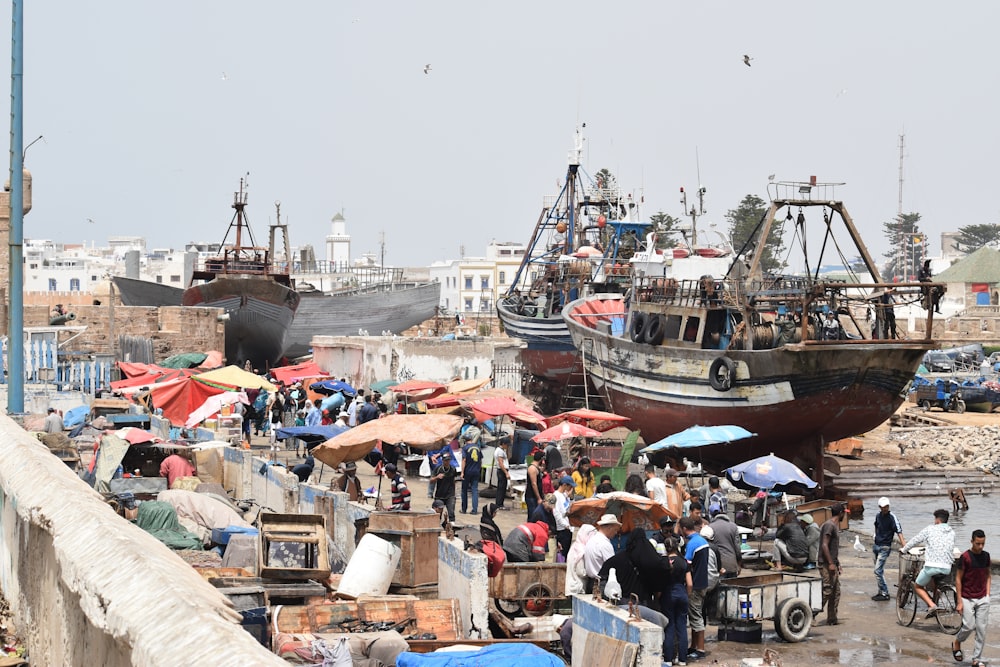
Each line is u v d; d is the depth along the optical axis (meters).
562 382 147.88
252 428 117.06
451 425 59.88
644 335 103.06
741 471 64.06
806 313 87.00
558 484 62.38
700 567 41.72
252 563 40.91
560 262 156.62
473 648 30.14
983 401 155.12
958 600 42.19
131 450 65.56
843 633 46.91
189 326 156.88
